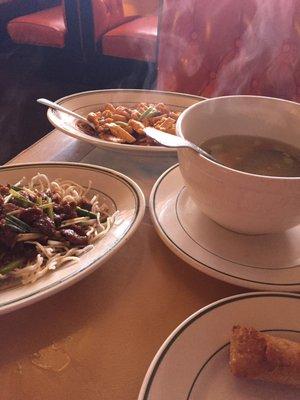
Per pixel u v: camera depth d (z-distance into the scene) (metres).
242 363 0.38
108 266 0.52
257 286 0.47
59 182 0.65
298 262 0.51
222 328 0.41
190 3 1.26
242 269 0.49
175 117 0.94
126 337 0.44
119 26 2.94
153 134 0.53
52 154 0.78
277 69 1.25
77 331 0.44
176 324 0.45
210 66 1.32
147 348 0.43
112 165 0.75
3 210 0.56
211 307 0.43
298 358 0.38
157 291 0.49
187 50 1.32
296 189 0.44
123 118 0.92
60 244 0.54
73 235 0.55
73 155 0.78
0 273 0.50
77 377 0.40
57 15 3.10
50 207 0.59
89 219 0.59
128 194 0.60
